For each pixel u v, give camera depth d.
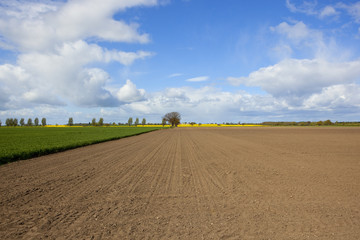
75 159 12.27
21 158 12.39
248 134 42.00
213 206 5.00
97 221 4.19
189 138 31.23
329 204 5.10
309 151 15.66
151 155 13.95
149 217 4.38
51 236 3.61
